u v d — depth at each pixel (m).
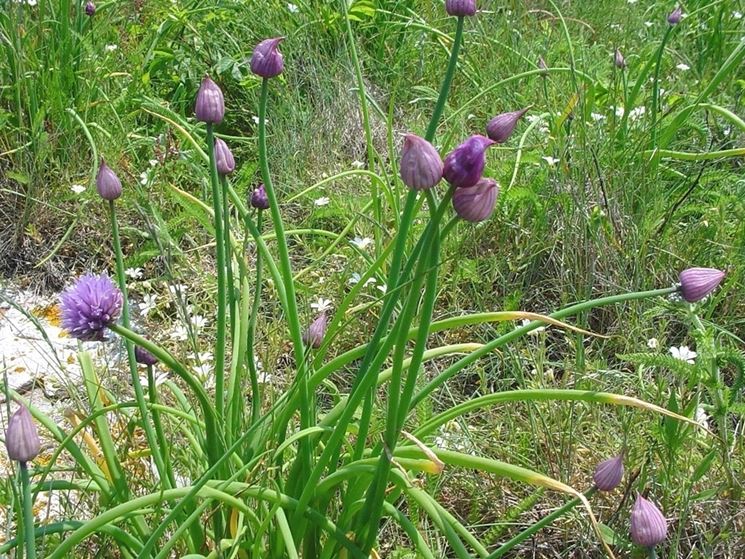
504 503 0.67
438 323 0.52
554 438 0.71
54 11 1.20
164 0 1.32
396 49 1.41
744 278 0.87
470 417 0.76
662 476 0.63
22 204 1.04
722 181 1.00
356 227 0.98
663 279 0.89
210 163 0.50
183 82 1.26
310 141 1.17
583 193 0.93
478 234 0.94
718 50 1.36
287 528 0.48
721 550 0.62
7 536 0.56
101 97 1.14
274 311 0.83
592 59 1.37
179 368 0.48
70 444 0.52
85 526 0.45
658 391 0.69
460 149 0.39
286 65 1.29
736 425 0.74
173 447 0.61
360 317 0.86
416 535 0.49
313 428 0.51
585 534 0.63
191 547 0.55
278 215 0.53
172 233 0.98
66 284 0.91
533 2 1.63
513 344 0.82
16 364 0.85
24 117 1.09
